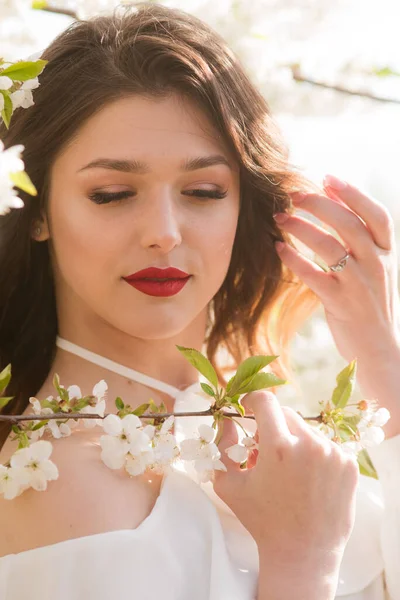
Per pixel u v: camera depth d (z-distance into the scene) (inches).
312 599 59.2
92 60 66.6
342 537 61.0
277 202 75.9
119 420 58.9
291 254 77.2
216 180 67.7
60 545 57.6
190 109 66.5
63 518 58.5
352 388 65.0
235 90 71.6
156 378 71.6
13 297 74.3
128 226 65.2
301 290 83.0
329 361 151.8
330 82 147.4
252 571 62.7
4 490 57.1
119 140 64.6
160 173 65.1
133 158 64.5
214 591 59.6
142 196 65.6
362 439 64.6
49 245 71.6
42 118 67.5
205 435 60.4
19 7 135.0
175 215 65.7
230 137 68.2
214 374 60.6
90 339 70.7
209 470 61.5
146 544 58.4
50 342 74.0
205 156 66.5
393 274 75.6
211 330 83.3
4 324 75.1
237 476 62.1
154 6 71.9
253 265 80.2
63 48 68.1
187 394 72.4
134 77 65.4
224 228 68.2
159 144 64.9
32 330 74.3
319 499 60.6
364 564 71.9
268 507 60.6
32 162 67.9
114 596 56.7
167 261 65.4
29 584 57.3
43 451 56.9
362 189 74.7
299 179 75.5
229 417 61.6
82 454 61.0
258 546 60.6
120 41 66.9
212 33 72.5
